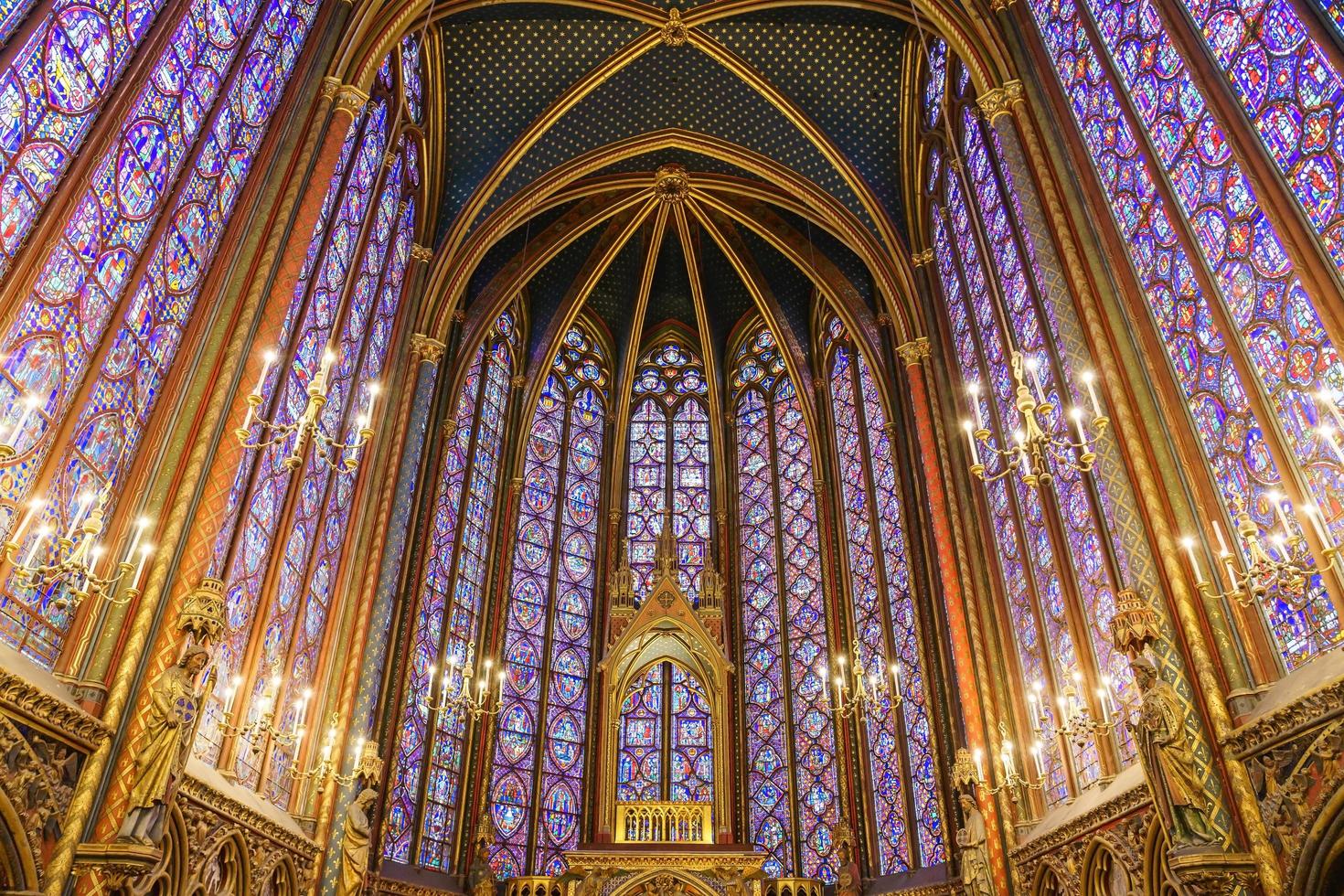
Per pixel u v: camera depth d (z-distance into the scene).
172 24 10.74
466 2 17.59
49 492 9.00
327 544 16.28
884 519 22.31
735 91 21.98
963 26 16.11
